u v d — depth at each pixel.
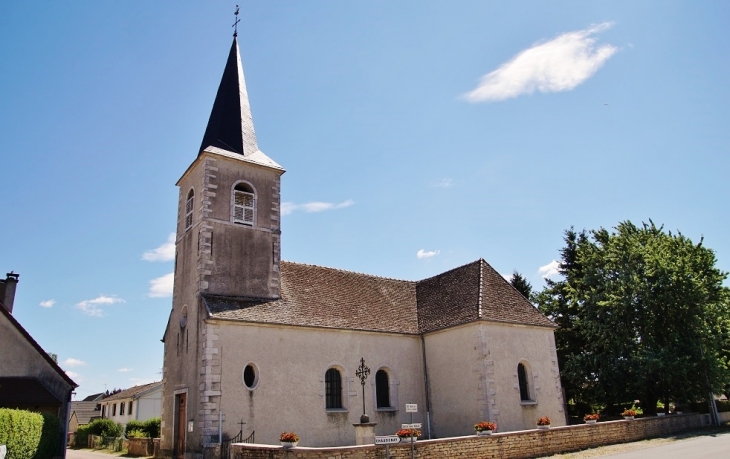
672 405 33.94
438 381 24.30
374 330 23.72
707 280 29.72
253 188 23.66
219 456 16.84
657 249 30.08
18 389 19.34
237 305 20.70
